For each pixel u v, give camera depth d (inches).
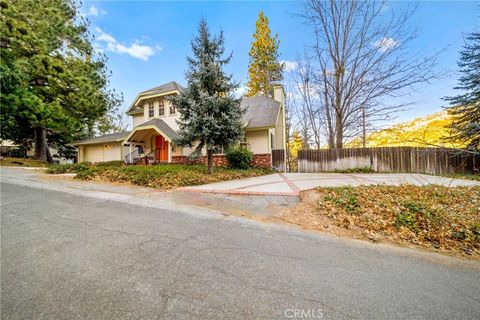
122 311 67.3
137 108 677.3
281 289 82.0
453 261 115.6
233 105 368.8
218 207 197.9
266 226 155.6
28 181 288.5
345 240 137.6
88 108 578.9
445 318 69.8
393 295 81.7
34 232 128.8
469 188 259.0
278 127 666.8
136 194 236.8
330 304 74.6
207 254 108.1
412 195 216.2
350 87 491.5
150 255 104.7
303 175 434.6
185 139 376.5
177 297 74.9
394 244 135.6
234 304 72.4
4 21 454.3
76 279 83.5
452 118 515.2
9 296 72.4
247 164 503.8
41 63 495.8
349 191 228.4
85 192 239.1
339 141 514.9
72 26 588.7
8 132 590.6
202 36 362.0
